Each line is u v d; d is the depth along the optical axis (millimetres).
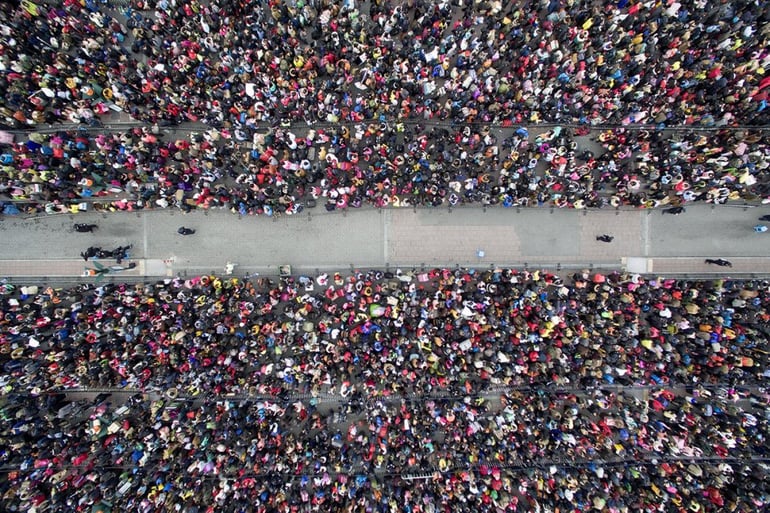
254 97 22891
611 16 23250
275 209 24500
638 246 26234
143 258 25406
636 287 24484
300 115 23500
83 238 25250
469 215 25938
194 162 23266
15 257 25125
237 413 23672
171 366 23422
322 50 23016
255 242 25656
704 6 23500
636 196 24812
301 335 24062
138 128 23484
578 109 23844
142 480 23359
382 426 23984
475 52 23250
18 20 22000
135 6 23484
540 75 23625
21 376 22922
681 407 24797
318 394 25047
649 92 23375
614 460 24953
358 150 24250
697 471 24125
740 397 24516
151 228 25406
